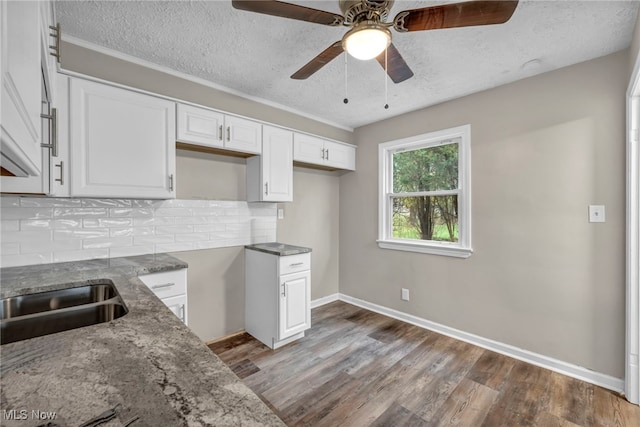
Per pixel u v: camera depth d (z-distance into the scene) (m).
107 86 1.80
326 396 1.90
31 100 0.66
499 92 2.46
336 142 3.36
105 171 1.79
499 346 2.46
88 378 0.60
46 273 1.61
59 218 1.89
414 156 3.16
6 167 0.67
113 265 1.82
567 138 2.13
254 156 2.71
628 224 1.85
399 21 1.25
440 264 2.86
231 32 1.77
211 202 2.61
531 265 2.30
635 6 1.52
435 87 2.50
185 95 2.32
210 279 2.61
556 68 2.17
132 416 0.48
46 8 1.06
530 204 2.30
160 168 2.01
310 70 1.72
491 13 1.18
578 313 2.10
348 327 2.97
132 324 0.89
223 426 0.46
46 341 0.77
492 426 1.65
